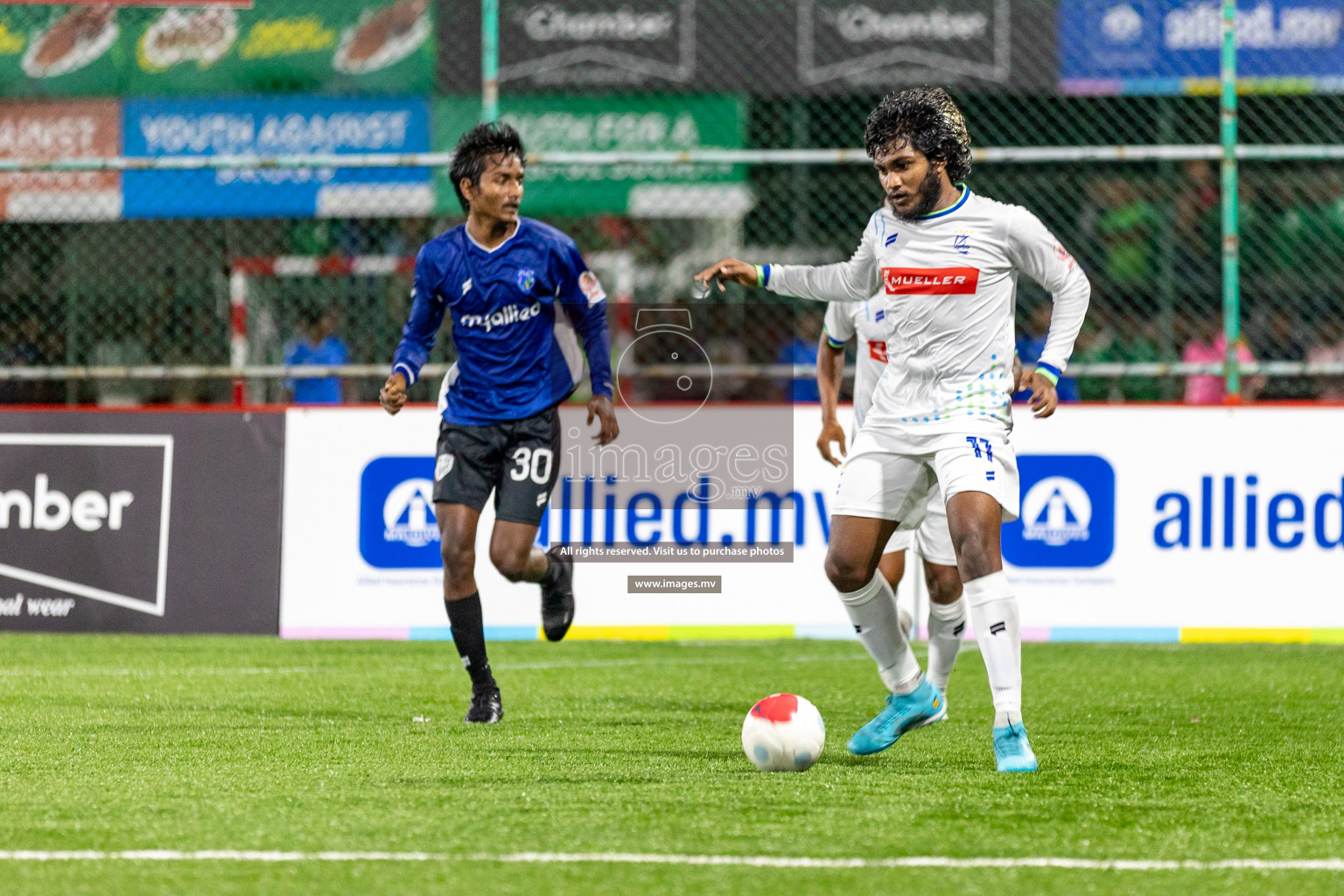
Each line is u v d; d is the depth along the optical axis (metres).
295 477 26.50
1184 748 15.74
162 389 34.94
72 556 26.75
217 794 12.44
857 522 14.37
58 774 13.57
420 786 12.90
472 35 34.53
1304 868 9.94
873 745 14.96
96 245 34.59
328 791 12.61
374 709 18.83
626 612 25.77
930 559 16.23
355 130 34.75
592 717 18.19
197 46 34.56
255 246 34.84
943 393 14.09
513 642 27.88
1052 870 9.79
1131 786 13.13
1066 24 31.78
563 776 13.46
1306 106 32.88
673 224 34.78
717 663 24.58
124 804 11.97
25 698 19.69
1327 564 25.73
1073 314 14.11
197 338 34.69
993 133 33.12
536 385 17.52
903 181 13.80
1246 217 34.16
